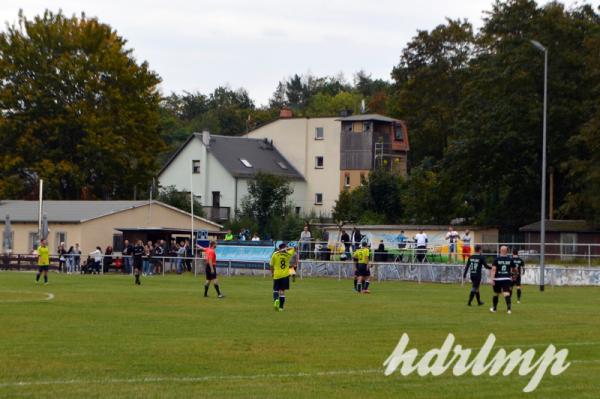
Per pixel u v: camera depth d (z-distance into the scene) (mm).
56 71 108500
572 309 41750
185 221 95125
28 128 107125
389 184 106000
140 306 40094
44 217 82500
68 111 106750
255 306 40844
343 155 130500
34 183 110750
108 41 112688
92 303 41438
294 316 36094
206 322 33094
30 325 31031
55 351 24500
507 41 94875
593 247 79438
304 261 72562
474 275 43125
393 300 46344
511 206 100188
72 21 112250
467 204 104688
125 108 110125
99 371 21297
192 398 18234
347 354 24766
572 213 87938
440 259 70250
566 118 90500
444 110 131875
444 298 48531
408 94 136125
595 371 22547
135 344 26250
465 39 135250
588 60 86938
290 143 134500
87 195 111812
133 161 111938
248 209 109625
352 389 19609
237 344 26578
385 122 130250
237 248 75375
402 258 71750
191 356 23938
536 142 92312
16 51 108688
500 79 93375
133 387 19328
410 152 137500
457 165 96562
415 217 102375
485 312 39250
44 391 18719
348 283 63875
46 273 59125
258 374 21328
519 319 36000
